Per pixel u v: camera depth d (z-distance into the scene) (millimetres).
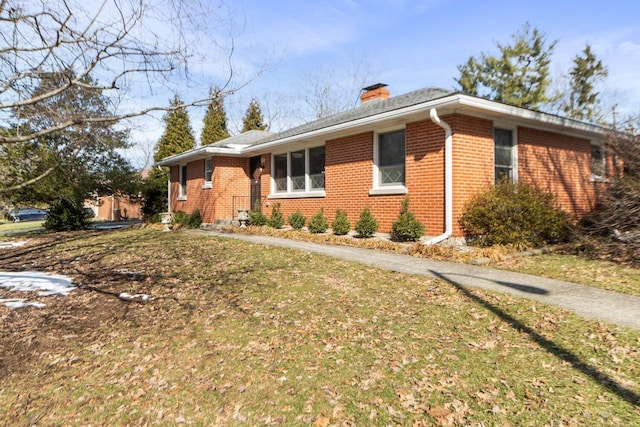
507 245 7984
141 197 22203
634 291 5270
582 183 11898
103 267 8398
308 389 3203
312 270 6949
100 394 3297
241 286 6219
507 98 26719
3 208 13820
